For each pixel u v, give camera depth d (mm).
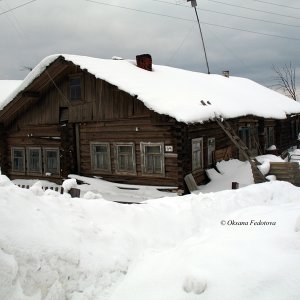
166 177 11875
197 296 3582
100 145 13320
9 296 3412
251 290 3428
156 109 10930
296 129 27547
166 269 4301
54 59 12742
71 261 4203
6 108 14375
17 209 4664
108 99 12859
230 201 7914
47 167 14938
